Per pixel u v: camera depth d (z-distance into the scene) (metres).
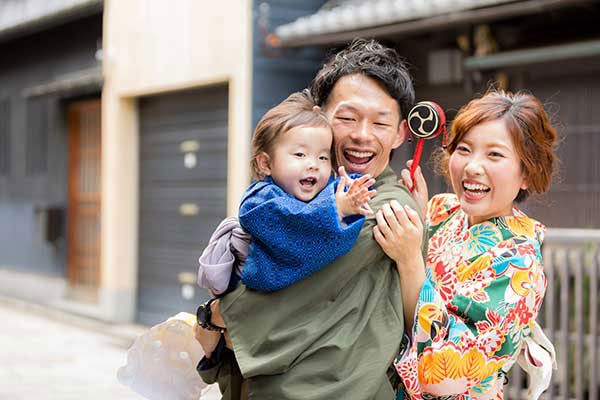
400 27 6.10
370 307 1.96
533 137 2.10
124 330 9.42
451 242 2.24
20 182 12.73
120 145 9.88
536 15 6.12
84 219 11.30
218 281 2.02
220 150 8.51
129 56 9.71
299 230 1.90
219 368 2.25
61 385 6.87
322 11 7.71
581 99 5.99
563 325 5.54
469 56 6.35
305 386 1.91
